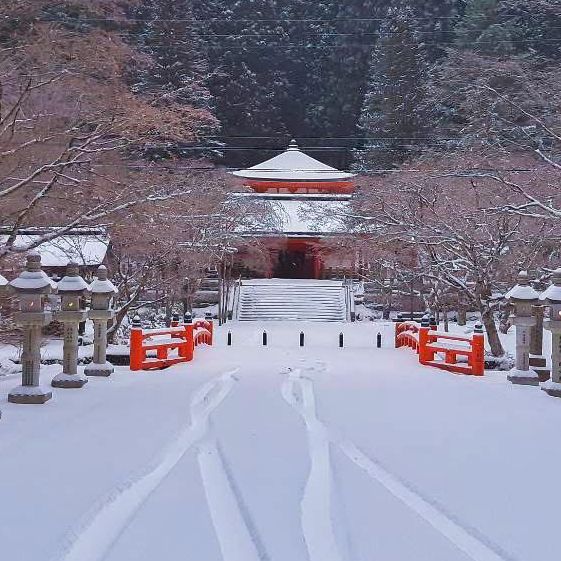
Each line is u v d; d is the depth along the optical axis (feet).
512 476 19.99
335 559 13.99
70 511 16.39
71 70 45.91
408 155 149.18
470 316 122.62
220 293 114.01
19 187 44.11
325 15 222.28
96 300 40.45
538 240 63.82
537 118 60.49
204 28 189.67
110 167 52.31
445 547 14.61
